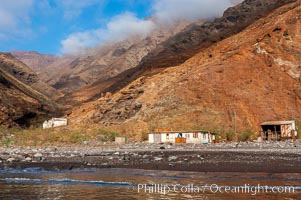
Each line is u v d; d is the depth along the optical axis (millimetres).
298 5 149875
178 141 87625
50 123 139375
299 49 119000
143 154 52875
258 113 102500
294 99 105688
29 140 97125
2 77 190125
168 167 38844
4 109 164250
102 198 24688
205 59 135125
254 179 30703
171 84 121250
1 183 31406
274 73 112812
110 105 127188
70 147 76750
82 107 159375
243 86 109938
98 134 99938
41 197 25359
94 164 43250
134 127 103312
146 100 120062
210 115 103125
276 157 43406
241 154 48281
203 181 30375
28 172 38469
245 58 118750
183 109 106812
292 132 88688
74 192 26984
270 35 124500
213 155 48094
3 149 72625
